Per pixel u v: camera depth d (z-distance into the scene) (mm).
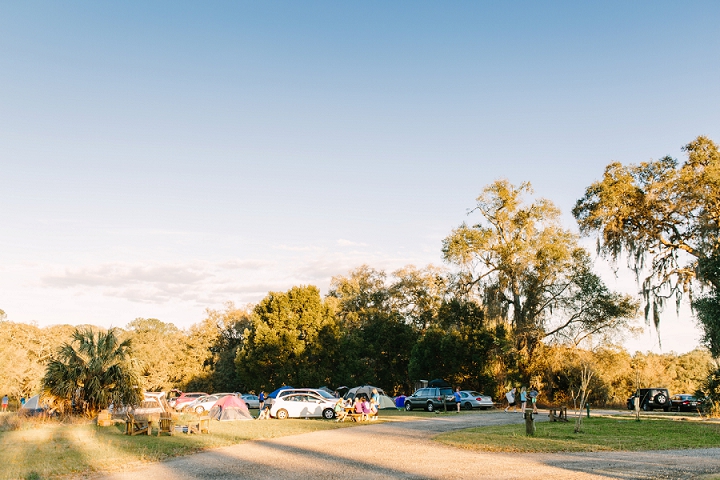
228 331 81188
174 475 12758
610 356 46375
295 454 16219
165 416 22062
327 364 55875
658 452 16250
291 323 54875
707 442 18469
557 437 19797
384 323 62781
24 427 25344
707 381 32312
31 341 65875
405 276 68812
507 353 47781
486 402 42469
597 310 46812
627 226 40781
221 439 20141
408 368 55844
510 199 49719
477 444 17859
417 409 42375
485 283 50281
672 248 39219
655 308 38938
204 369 72938
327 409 31953
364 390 43469
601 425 24641
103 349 30406
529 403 39156
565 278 48281
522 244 48438
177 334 76062
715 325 28219
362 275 72188
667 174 39188
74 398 29578
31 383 54562
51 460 14844
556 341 47438
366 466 13758
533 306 48375
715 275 29484
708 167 35844
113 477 12602
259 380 54938
